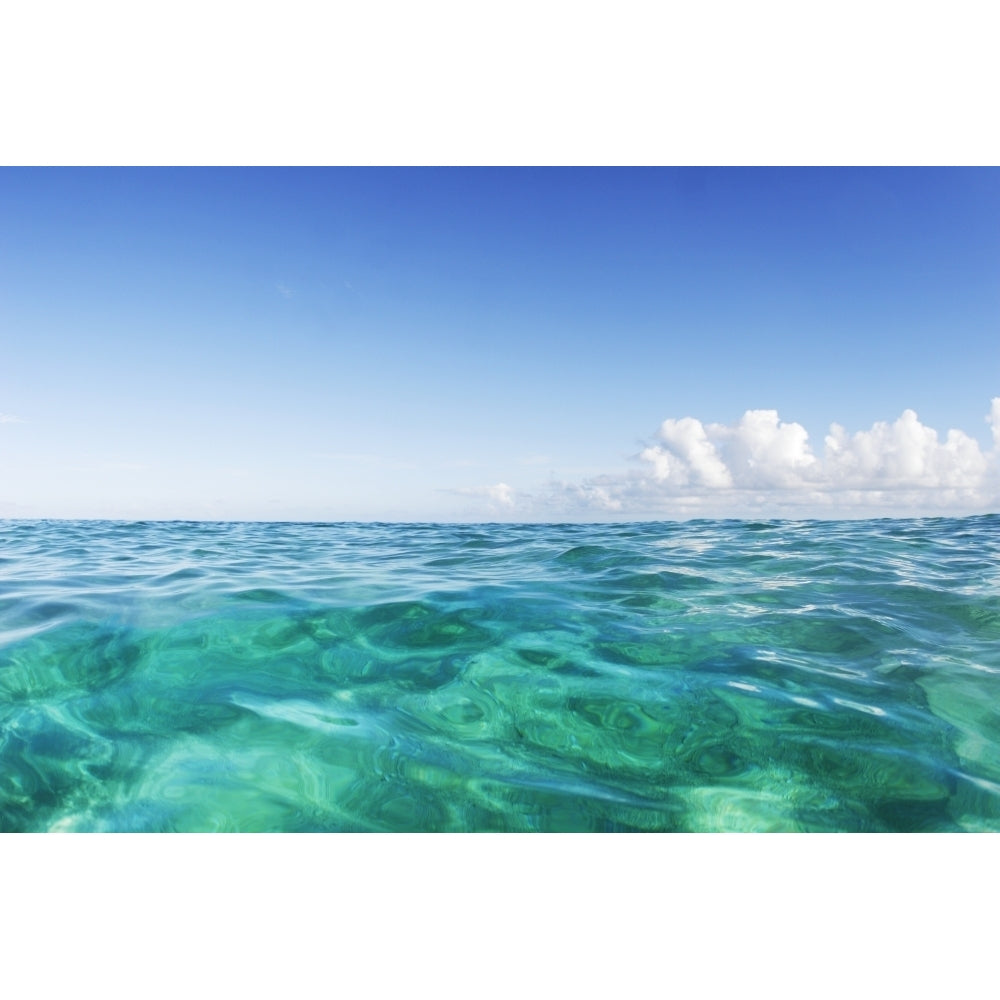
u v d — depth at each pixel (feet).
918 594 16.01
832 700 10.09
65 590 16.33
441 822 7.66
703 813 7.72
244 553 24.59
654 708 9.92
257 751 8.84
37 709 9.91
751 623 13.61
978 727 9.30
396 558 22.68
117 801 7.92
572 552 23.38
